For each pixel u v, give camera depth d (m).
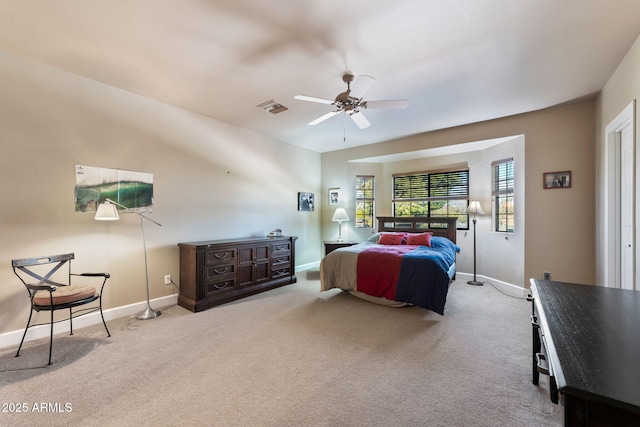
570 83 2.95
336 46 2.27
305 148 5.78
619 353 0.87
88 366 2.10
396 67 2.59
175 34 2.13
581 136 3.46
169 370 2.04
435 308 3.05
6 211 2.41
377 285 3.42
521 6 1.83
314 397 1.74
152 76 2.80
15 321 2.45
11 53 2.41
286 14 1.90
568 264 3.54
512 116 3.92
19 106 2.46
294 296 3.88
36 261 2.45
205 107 3.61
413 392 1.79
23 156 2.49
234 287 3.72
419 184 5.57
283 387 1.84
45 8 1.84
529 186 3.80
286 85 2.97
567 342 0.94
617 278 2.85
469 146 4.55
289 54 2.39
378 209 5.97
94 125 2.90
